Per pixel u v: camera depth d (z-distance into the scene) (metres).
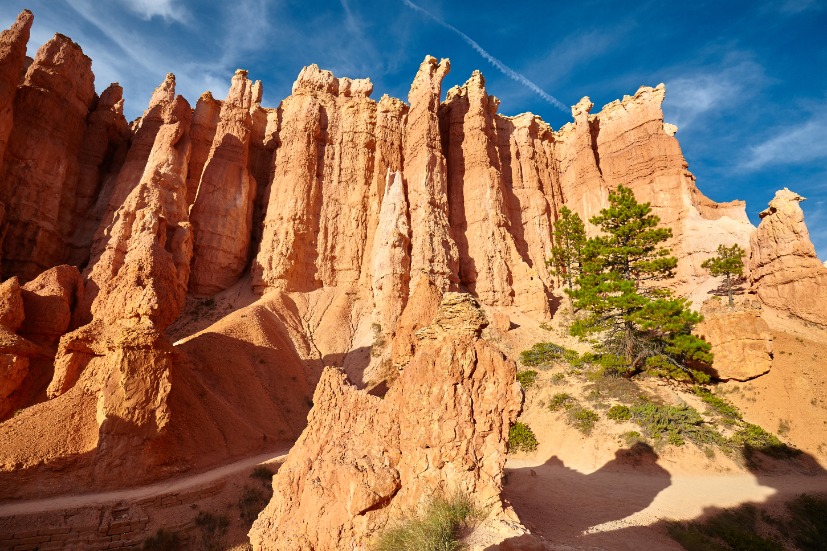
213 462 26.53
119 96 58.28
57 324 33.19
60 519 18.86
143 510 20.12
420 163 57.25
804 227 40.38
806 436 27.06
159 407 24.23
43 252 45.78
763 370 32.28
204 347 37.00
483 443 11.66
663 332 35.53
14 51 44.53
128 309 29.44
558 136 73.56
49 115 49.28
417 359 12.46
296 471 13.96
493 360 12.29
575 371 37.47
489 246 56.19
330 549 11.50
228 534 20.55
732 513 17.61
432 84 62.12
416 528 10.41
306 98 62.62
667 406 28.83
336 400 14.76
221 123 60.00
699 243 56.09
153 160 50.91
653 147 63.72
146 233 36.84
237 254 55.12
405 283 50.22
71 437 23.39
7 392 25.59
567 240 56.81
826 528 17.61
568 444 28.14
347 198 58.81
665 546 13.84
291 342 45.91
